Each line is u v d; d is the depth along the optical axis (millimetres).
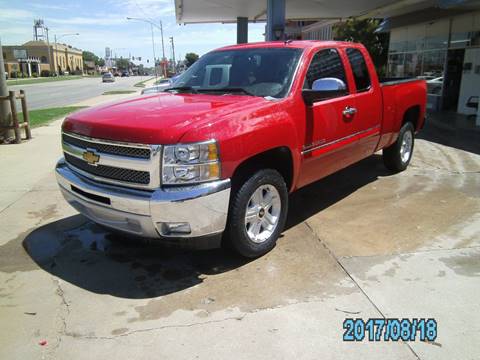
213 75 4938
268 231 4113
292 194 5961
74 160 4086
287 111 4086
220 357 2736
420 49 17922
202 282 3658
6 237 4676
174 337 2941
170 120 3467
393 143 6668
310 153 4457
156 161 3316
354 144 5262
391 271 3756
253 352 2775
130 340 2926
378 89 5664
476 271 3738
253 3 15344
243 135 3580
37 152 9109
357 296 3377
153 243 3643
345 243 4340
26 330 3062
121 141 3467
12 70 92438
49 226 4973
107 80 68000
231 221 3697
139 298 3443
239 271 3822
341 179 6676
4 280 3768
